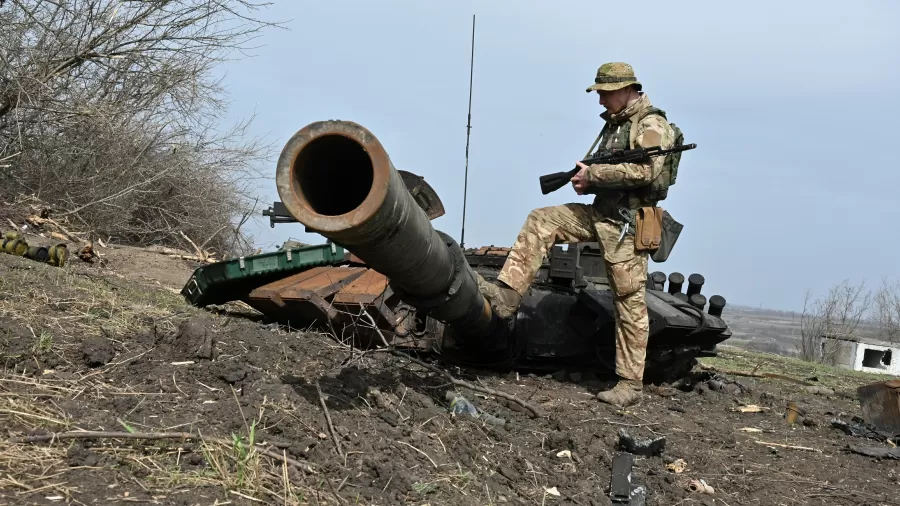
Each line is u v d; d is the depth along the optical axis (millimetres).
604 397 7090
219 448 3754
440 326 7770
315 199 3889
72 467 3395
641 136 6910
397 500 3822
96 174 12234
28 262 7008
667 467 5352
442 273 4895
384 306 7332
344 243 3973
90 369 4711
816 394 9859
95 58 11602
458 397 5844
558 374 8188
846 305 26641
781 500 4934
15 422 3723
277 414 4402
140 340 5344
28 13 10961
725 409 7637
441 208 6117
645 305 7242
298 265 8047
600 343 8023
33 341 4855
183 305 7371
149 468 3514
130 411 4113
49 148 11836
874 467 5902
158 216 14125
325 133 3672
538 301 8273
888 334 30609
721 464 5582
